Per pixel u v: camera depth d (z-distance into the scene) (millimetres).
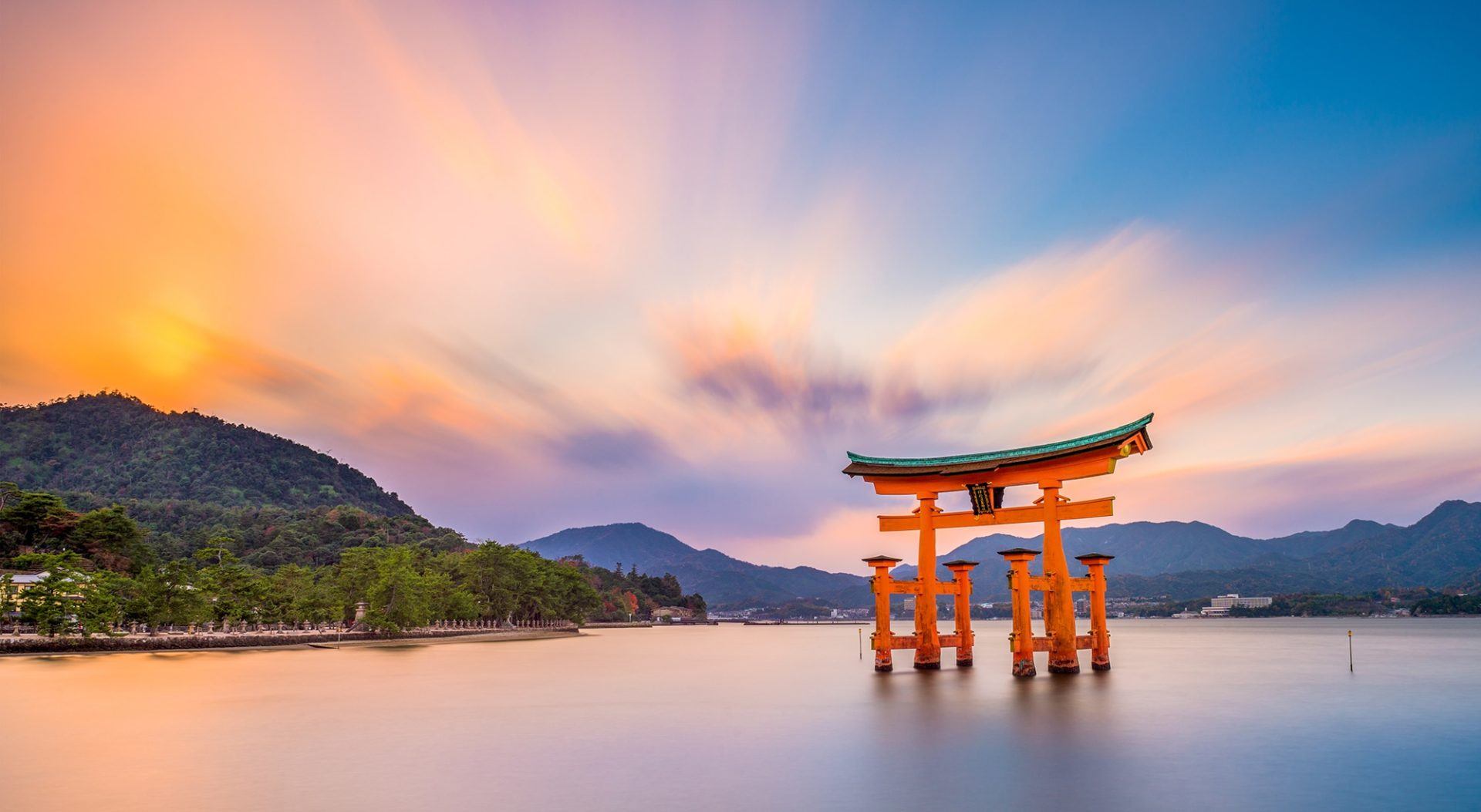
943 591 59250
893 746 31078
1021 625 53031
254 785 24594
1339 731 35094
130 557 144750
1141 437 47281
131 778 25516
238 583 112562
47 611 85438
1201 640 158875
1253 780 25469
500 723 37656
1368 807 22297
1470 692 51656
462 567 180500
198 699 46438
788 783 24984
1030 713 39438
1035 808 22141
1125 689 48531
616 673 69125
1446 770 27109
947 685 50781
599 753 30078
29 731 34781
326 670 69312
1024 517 53594
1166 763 27922
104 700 45625
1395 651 111312
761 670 72812
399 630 132500
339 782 25062
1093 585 58438
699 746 31281
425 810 21797
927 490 56750
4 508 137250
